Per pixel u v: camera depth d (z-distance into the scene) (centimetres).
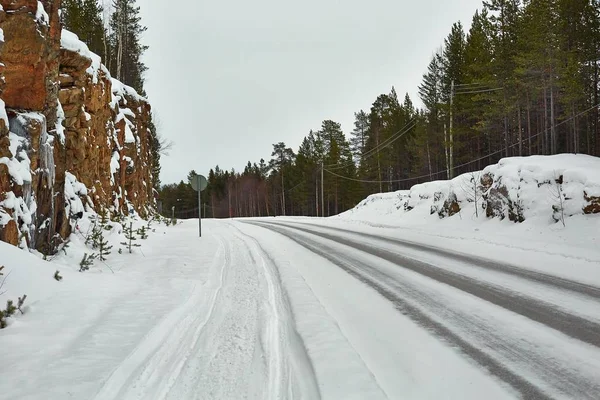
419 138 4031
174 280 714
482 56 2909
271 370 357
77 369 338
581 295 580
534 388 314
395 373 345
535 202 1320
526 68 2283
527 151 3161
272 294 627
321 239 1414
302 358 383
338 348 397
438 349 396
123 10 3447
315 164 5500
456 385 321
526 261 855
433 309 532
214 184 9025
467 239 1248
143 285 671
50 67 873
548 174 1336
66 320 455
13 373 324
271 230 1886
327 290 646
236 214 8612
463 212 1736
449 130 3061
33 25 765
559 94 2366
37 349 374
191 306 558
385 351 394
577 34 2278
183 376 344
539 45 2144
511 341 414
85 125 1201
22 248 658
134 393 310
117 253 973
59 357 361
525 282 668
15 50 741
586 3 2225
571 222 1158
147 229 1553
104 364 351
